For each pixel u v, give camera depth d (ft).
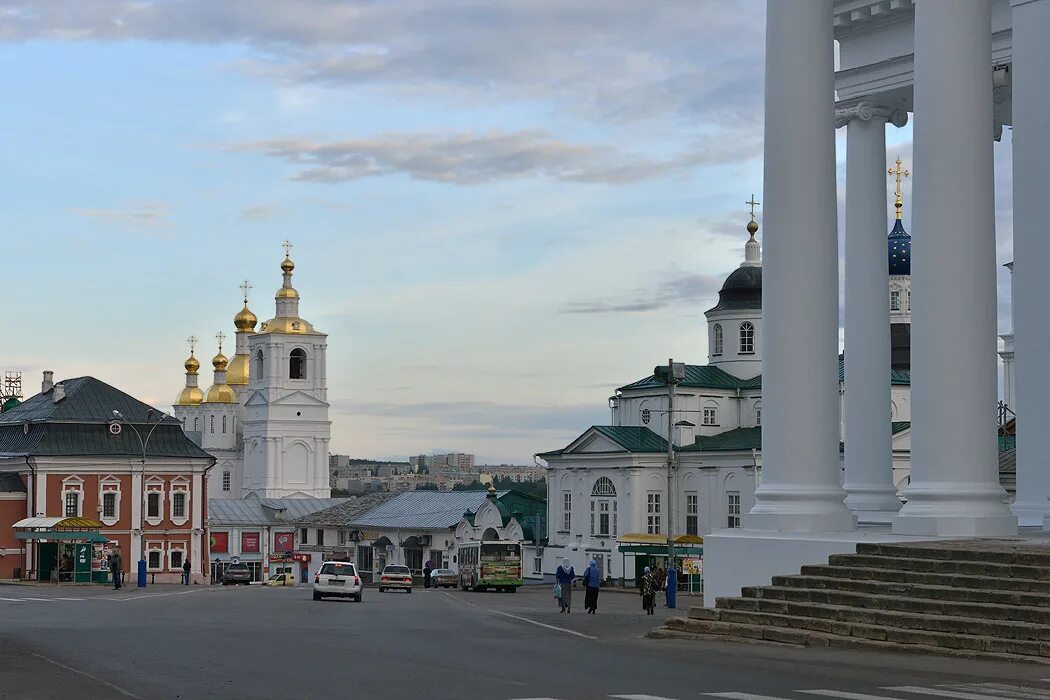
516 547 268.41
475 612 136.26
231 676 61.72
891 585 75.51
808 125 89.40
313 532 489.26
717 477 339.77
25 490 324.80
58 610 131.95
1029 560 72.08
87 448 330.34
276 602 162.09
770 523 88.94
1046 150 101.04
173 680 60.39
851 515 89.66
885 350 113.29
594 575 145.28
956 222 83.82
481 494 456.45
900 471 303.07
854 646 71.26
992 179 85.05
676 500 349.20
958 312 83.82
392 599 196.44
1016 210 102.58
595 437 357.61
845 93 116.78
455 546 426.10
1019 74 102.68
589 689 55.62
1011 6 104.12
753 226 383.86
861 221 114.42
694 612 84.12
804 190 89.20
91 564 282.15
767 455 90.68
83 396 340.39
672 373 196.03
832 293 89.76
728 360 372.79
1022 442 101.40
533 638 85.15
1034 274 101.24
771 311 90.17
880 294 113.50
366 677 60.64
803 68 89.71
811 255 89.20
